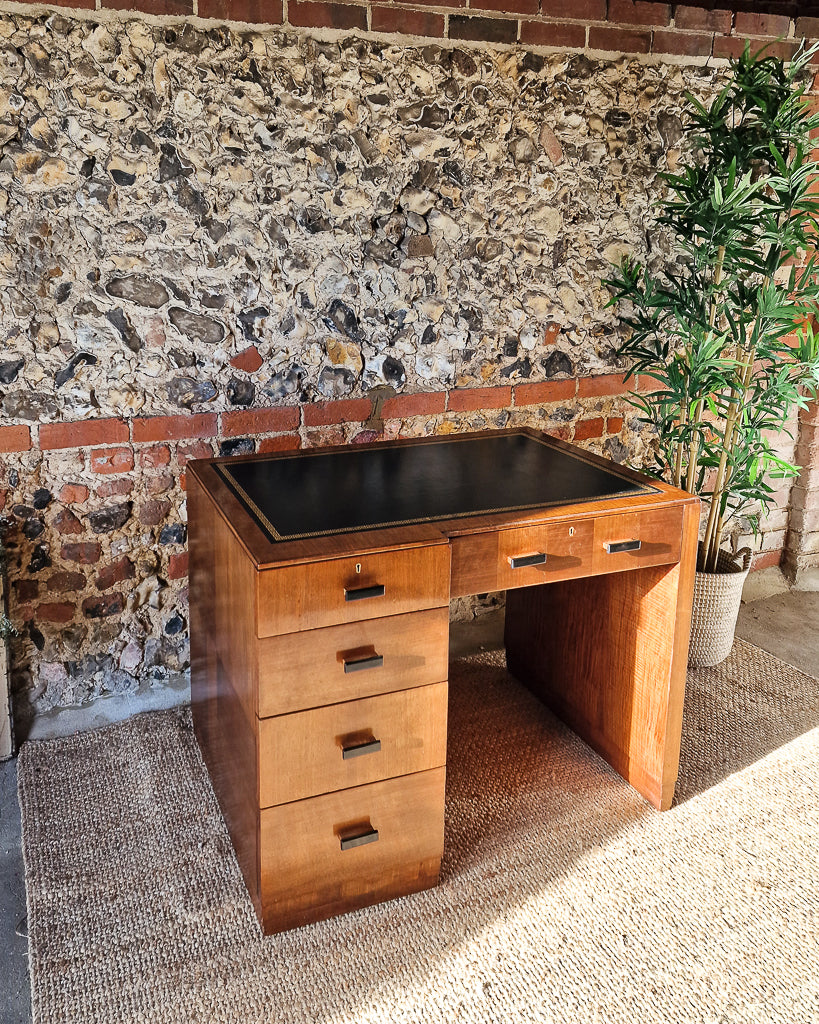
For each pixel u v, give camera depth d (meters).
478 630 2.93
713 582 2.66
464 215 2.49
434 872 1.89
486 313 2.62
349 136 2.29
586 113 2.56
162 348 2.26
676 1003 1.62
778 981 1.67
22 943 1.75
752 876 1.93
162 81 2.08
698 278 2.65
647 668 2.11
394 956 1.72
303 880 1.75
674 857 1.99
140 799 2.13
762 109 2.39
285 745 1.66
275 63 2.17
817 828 2.09
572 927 1.79
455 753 2.36
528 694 2.64
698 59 2.66
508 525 1.80
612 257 2.74
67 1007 1.60
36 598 2.30
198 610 2.15
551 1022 1.58
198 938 1.75
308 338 2.40
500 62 2.41
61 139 2.03
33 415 2.17
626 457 2.99
